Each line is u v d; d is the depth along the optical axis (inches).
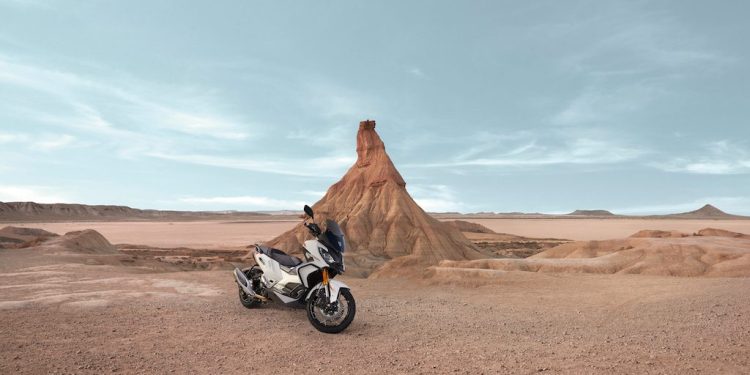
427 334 269.7
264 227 6358.3
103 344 229.3
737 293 389.1
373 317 316.2
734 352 222.1
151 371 192.9
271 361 211.9
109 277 499.5
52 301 332.2
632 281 508.1
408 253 2059.5
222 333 259.6
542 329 289.4
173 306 331.0
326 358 218.4
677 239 860.0
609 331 282.5
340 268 283.3
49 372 185.5
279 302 318.0
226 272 552.1
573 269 674.8
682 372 193.9
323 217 2336.4
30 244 1072.8
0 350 211.8
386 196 2358.5
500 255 2349.9
